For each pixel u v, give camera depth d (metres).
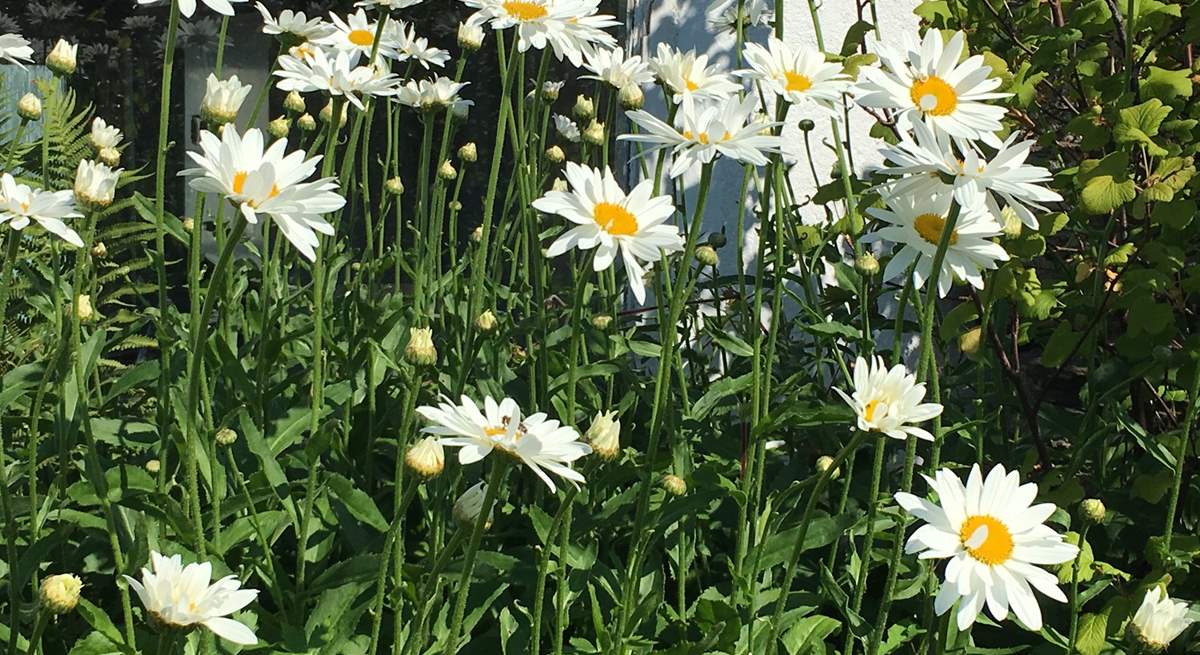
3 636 1.25
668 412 1.39
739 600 1.37
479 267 1.43
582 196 1.21
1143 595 1.35
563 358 1.53
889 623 1.45
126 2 2.38
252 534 1.33
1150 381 1.56
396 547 1.23
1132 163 1.54
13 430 1.65
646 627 1.36
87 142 2.18
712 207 2.11
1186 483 1.50
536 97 1.52
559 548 1.33
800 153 2.13
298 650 1.26
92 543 1.33
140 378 1.41
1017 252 1.46
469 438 1.10
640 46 2.12
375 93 1.39
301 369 1.58
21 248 1.72
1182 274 1.56
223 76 2.39
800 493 1.45
